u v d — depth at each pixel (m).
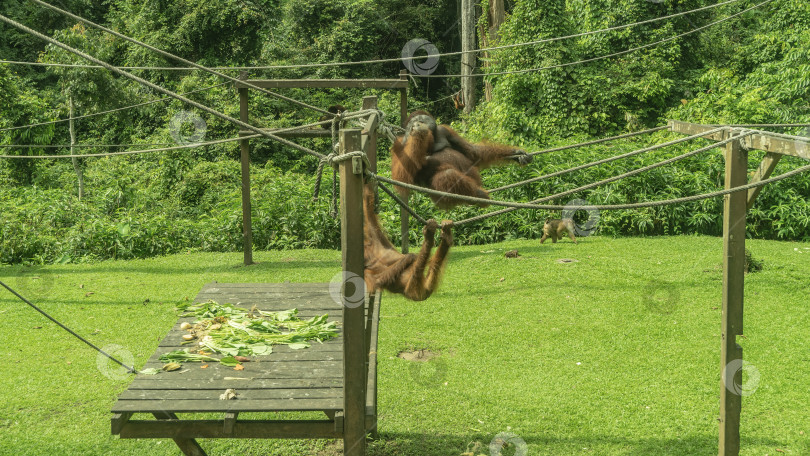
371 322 5.08
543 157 13.38
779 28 19.25
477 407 5.89
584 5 19.33
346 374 3.64
